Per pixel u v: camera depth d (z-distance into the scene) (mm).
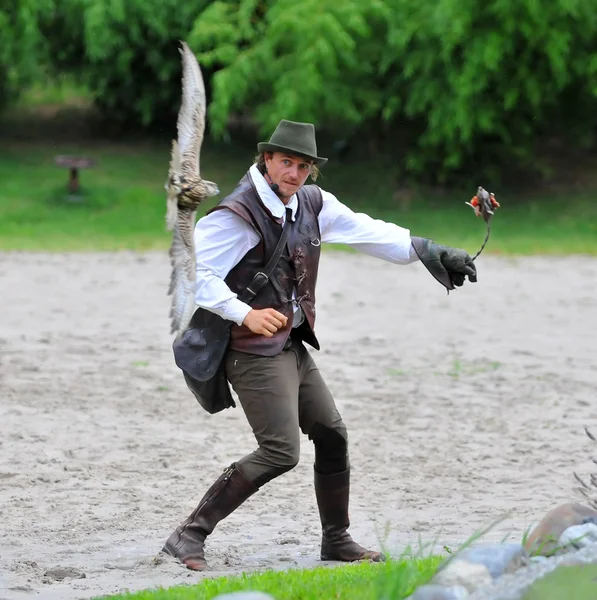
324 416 22234
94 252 85062
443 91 105062
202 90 18312
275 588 17625
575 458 32344
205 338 21500
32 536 24531
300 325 21625
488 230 21891
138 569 21609
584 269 80562
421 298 65688
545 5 98875
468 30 100188
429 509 27188
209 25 106375
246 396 21406
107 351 48000
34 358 46062
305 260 21344
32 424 35500
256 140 126750
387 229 22062
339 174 116875
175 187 17344
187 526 22094
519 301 64875
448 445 33844
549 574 16000
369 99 108062
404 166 115938
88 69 119625
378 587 16656
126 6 111438
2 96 124250
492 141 113000
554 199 111875
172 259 17578
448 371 45312
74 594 19422
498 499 28062
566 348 50688
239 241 20891
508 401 40031
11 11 112625
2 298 61906
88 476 29984
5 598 19219
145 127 129375
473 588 16047
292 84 103562
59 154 120000
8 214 100375
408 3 103688
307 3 102688
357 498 28219
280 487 29547
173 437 34500
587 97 109875
